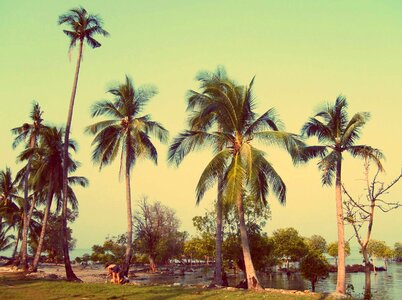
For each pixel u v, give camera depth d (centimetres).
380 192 2080
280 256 6606
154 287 2238
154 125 3183
